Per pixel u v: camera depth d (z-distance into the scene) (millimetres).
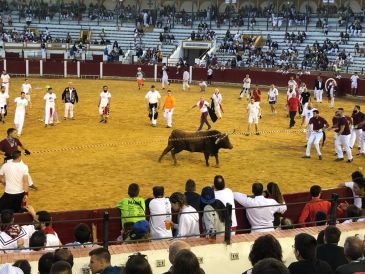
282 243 8633
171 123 24094
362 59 44469
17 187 11430
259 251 5133
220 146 16953
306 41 48969
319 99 34250
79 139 20766
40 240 7785
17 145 14289
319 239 7391
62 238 9672
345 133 18234
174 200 8688
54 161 17328
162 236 9094
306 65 45188
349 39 47125
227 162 17875
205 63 47469
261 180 15773
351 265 5645
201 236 8672
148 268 4520
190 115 27234
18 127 21094
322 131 18594
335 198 9117
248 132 22719
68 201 13305
